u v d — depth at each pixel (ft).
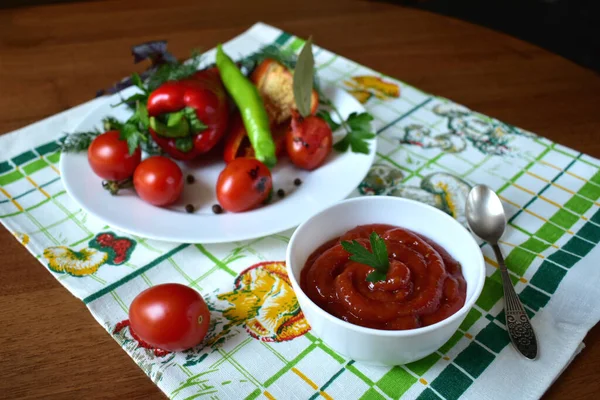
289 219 1.59
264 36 2.36
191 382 1.25
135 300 1.30
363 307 1.22
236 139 1.85
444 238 1.39
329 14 2.52
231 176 1.60
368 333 1.15
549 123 1.97
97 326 1.37
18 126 1.95
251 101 1.84
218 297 1.44
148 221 1.58
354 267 1.28
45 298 1.42
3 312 1.38
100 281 1.46
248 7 2.57
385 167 1.83
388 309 1.22
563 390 1.26
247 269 1.51
